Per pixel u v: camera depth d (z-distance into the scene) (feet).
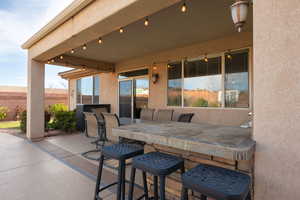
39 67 16.69
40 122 16.84
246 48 12.31
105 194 6.84
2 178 8.29
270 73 3.52
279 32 3.43
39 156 11.54
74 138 17.01
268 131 3.55
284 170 3.38
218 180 3.56
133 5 7.09
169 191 6.06
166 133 5.11
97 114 11.76
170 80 16.66
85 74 27.32
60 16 10.59
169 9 9.23
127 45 15.24
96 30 9.46
